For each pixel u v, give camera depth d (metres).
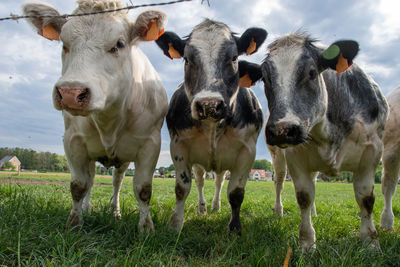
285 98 3.50
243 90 5.21
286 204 9.17
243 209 7.63
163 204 7.86
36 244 3.09
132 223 4.13
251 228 4.67
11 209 3.96
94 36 3.40
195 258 3.52
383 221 5.76
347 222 5.81
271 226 4.68
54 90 3.08
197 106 3.90
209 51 4.30
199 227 5.23
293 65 3.62
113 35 3.48
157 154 4.59
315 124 3.93
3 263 2.73
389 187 5.78
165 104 4.96
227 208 7.79
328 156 4.19
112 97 3.51
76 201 4.22
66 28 3.45
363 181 4.29
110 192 11.08
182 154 5.05
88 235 3.48
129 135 4.41
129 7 3.35
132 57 4.30
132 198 8.85
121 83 3.63
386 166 5.81
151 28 3.94
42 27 3.87
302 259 3.09
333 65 3.85
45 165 86.62
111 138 4.22
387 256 3.50
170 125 5.30
